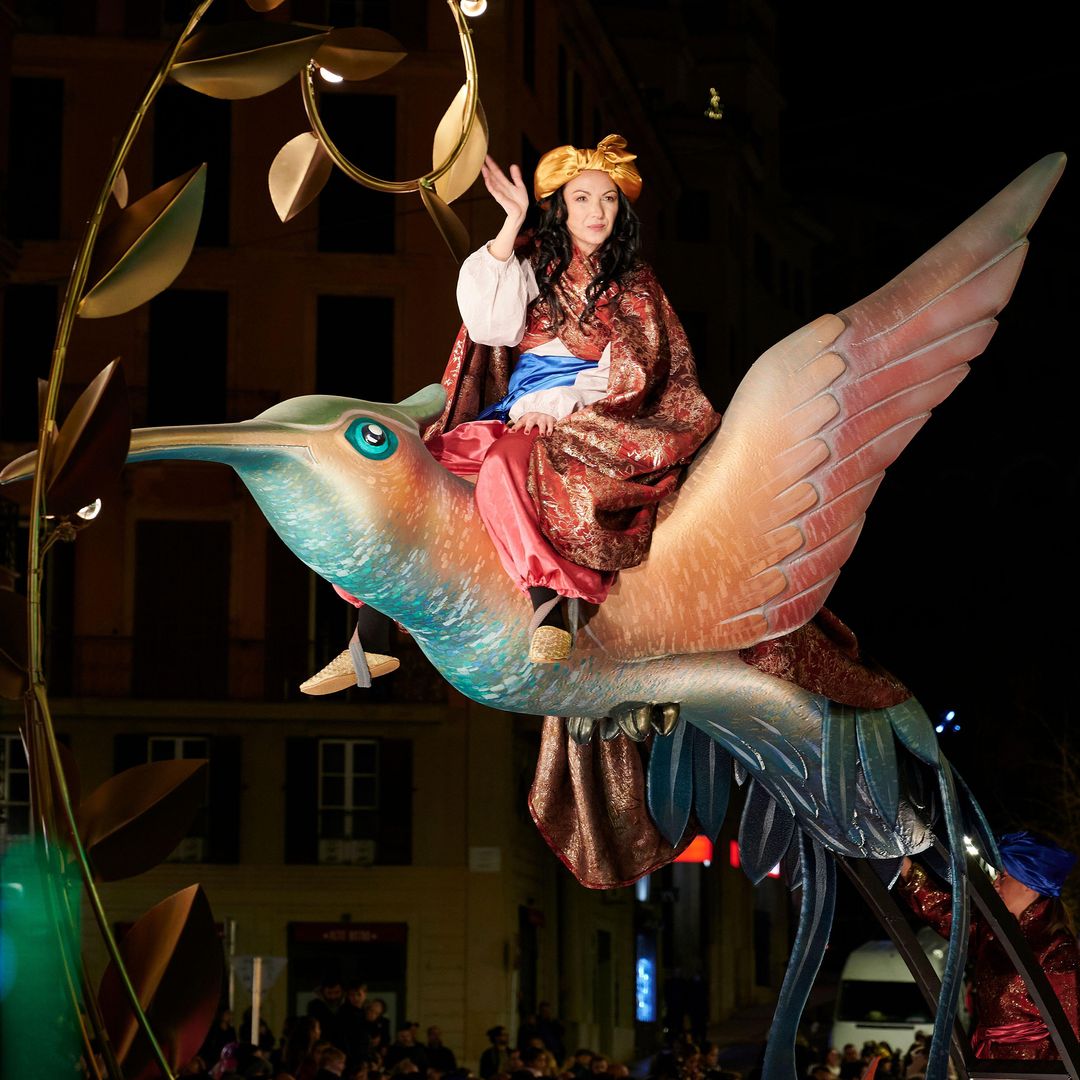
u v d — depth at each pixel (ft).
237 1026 90.12
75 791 10.23
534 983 103.35
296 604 96.58
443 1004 94.58
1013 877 15.58
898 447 12.29
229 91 10.78
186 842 94.07
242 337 98.63
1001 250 12.45
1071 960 15.57
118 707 94.73
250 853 94.58
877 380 12.21
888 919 15.02
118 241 10.45
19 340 96.32
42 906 9.76
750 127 147.64
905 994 87.86
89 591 95.55
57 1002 9.78
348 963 94.89
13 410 95.96
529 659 11.60
